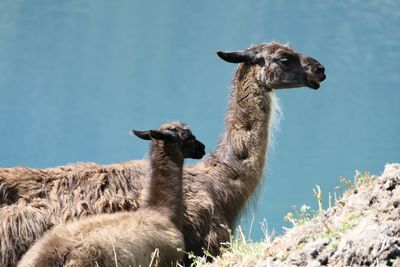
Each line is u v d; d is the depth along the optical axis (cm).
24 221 3984
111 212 4103
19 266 3544
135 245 3584
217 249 4219
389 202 3180
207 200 4262
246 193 4434
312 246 3102
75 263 3444
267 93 4644
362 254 2964
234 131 4544
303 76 4684
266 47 4703
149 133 4131
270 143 4662
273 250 3306
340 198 3612
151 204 4025
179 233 3828
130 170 4238
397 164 3353
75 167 4219
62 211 4053
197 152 4269
